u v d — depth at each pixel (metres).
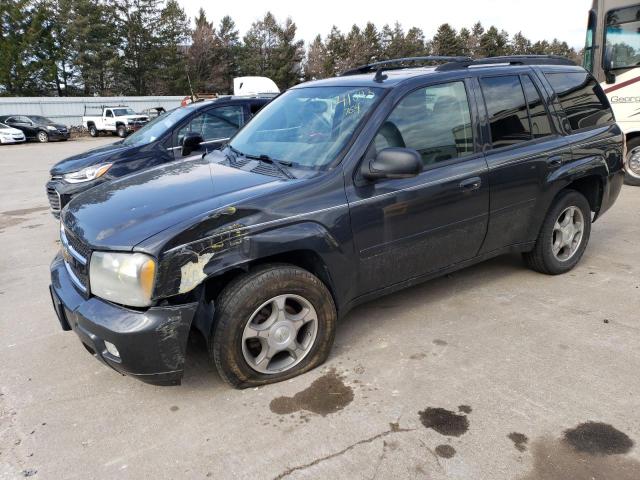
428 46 77.69
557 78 4.40
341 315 3.32
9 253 6.19
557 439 2.51
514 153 3.90
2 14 44.25
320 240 2.99
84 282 2.82
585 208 4.59
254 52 62.00
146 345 2.59
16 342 3.77
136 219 2.79
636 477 2.27
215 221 2.71
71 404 2.96
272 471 2.38
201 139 6.06
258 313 2.92
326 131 3.44
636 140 8.50
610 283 4.40
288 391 2.98
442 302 4.11
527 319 3.78
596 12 8.44
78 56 47.47
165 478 2.37
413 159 2.95
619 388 2.90
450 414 2.72
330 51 67.00
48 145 25.98
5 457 2.54
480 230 3.82
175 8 52.47
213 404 2.89
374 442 2.54
